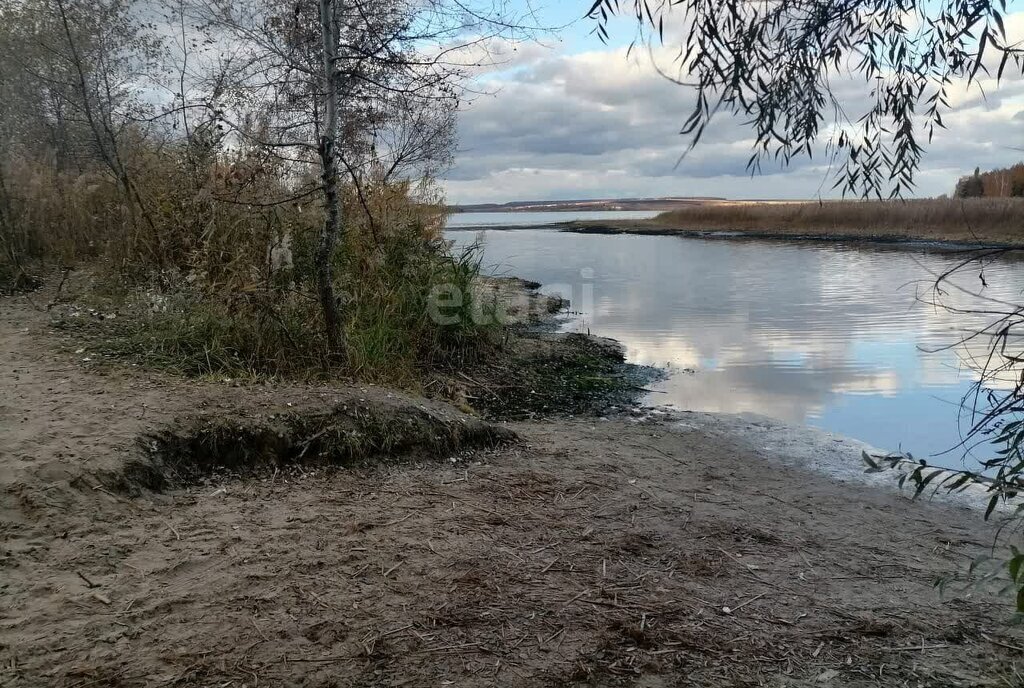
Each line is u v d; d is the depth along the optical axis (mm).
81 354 5594
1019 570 2500
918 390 8055
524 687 2658
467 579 3381
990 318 10523
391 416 5047
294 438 4613
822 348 10367
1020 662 2990
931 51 2281
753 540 4121
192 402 4703
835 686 2777
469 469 4926
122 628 2805
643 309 14156
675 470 5375
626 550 3836
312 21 5844
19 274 7980
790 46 1896
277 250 6777
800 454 5961
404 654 2789
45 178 9594
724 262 24203
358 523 3836
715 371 9070
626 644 2965
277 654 2729
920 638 3150
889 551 4094
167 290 6844
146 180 8320
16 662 2568
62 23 9086
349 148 7520
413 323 7980
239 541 3535
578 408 7414
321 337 6266
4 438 3934
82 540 3363
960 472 2732
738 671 2838
